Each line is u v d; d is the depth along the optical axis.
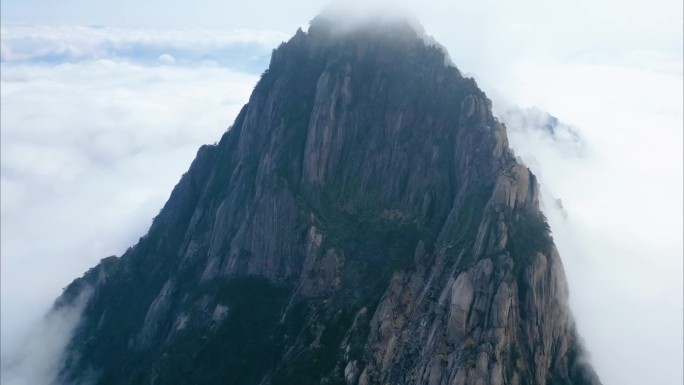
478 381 77.38
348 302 104.50
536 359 82.50
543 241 88.75
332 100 120.38
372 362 90.94
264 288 116.69
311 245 112.88
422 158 113.81
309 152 119.38
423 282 96.56
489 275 83.38
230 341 112.69
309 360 99.25
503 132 106.12
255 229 119.69
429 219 109.31
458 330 82.25
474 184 101.25
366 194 117.69
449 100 115.88
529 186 94.31
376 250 109.44
